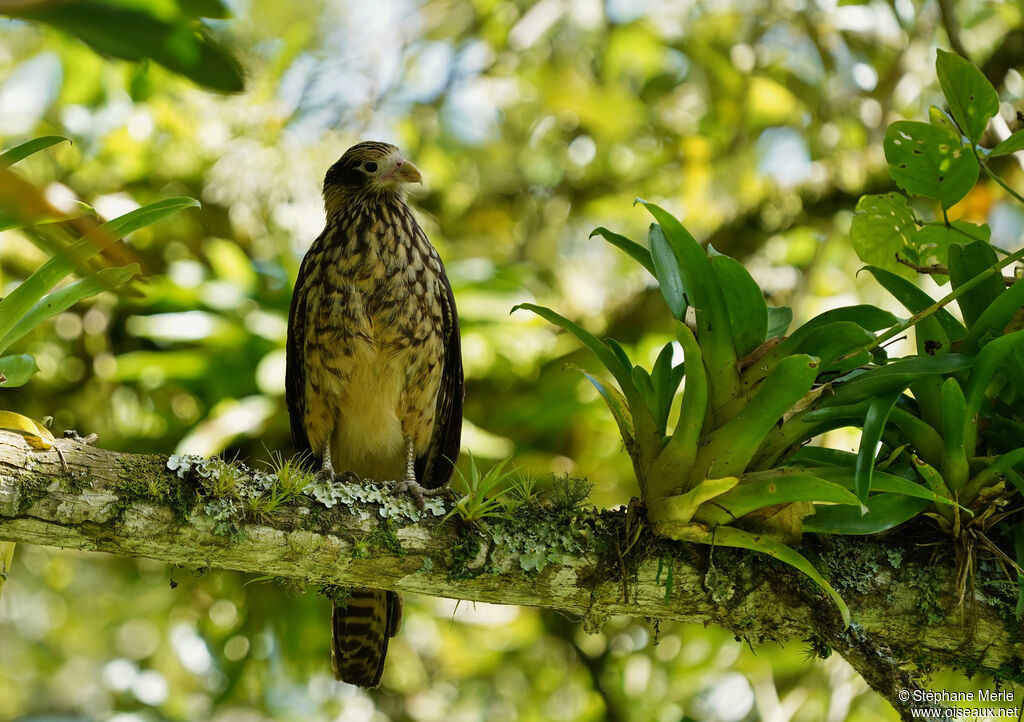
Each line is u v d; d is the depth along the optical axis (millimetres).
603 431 10984
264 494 5203
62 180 11688
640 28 14008
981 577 5418
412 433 9086
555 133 14750
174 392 10805
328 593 5918
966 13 12891
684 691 11281
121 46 2049
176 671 12523
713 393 5305
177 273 10812
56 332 11180
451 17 14188
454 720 12164
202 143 11969
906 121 5863
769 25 14148
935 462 5410
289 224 11977
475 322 10906
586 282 13477
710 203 13883
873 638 5301
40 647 14773
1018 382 5469
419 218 13438
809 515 5238
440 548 5316
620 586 5402
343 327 8672
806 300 11984
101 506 4941
